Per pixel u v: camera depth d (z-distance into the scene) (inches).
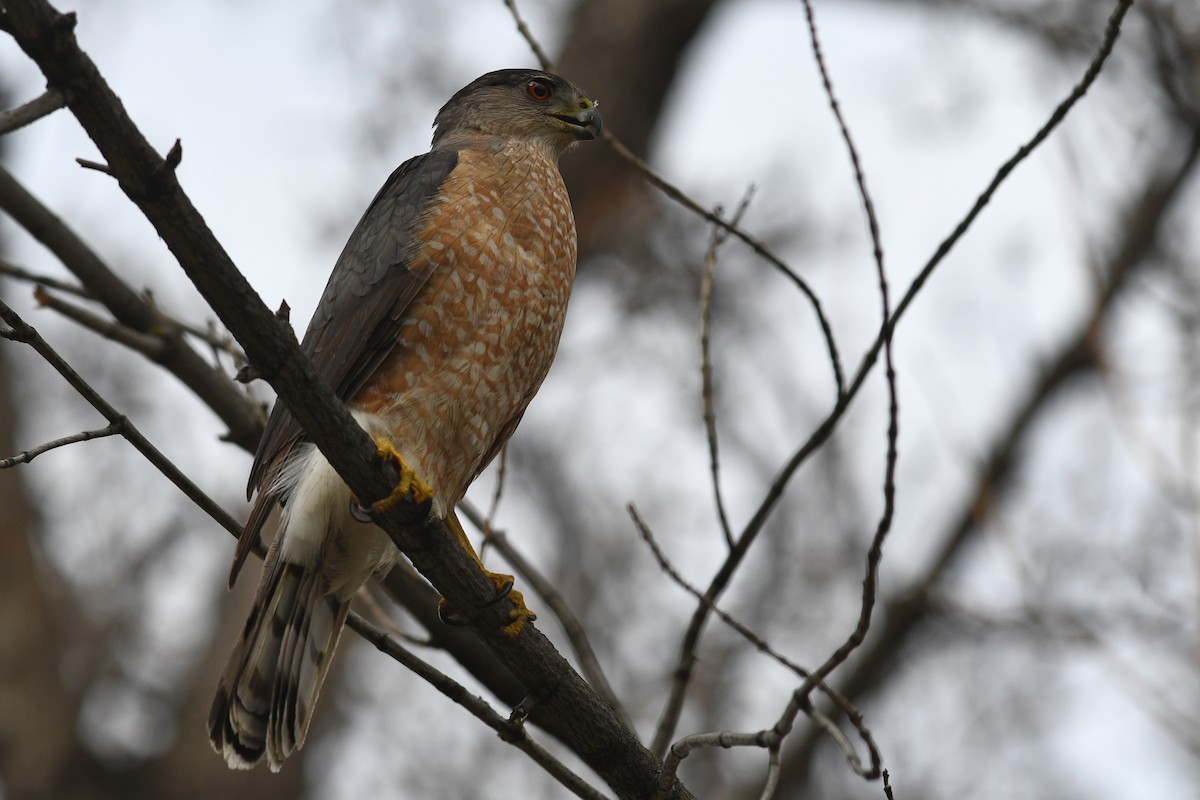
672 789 244.5
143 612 654.5
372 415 274.2
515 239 284.8
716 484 281.4
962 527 587.2
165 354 325.1
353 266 286.8
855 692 586.6
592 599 626.8
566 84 356.8
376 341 274.5
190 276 197.8
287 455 268.2
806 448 275.0
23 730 585.9
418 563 238.8
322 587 266.2
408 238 278.4
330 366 276.2
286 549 261.7
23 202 314.7
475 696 249.6
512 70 359.9
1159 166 585.6
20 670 590.2
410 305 275.4
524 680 246.8
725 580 281.0
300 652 263.3
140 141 182.1
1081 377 620.7
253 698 258.7
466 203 281.9
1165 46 562.3
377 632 250.8
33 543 613.3
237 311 200.7
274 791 610.9
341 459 223.1
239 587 644.1
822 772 582.9
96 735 623.8
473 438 285.3
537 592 320.8
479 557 296.7
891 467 233.6
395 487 228.8
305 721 260.2
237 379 209.5
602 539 640.4
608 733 246.8
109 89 178.1
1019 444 621.0
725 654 606.2
